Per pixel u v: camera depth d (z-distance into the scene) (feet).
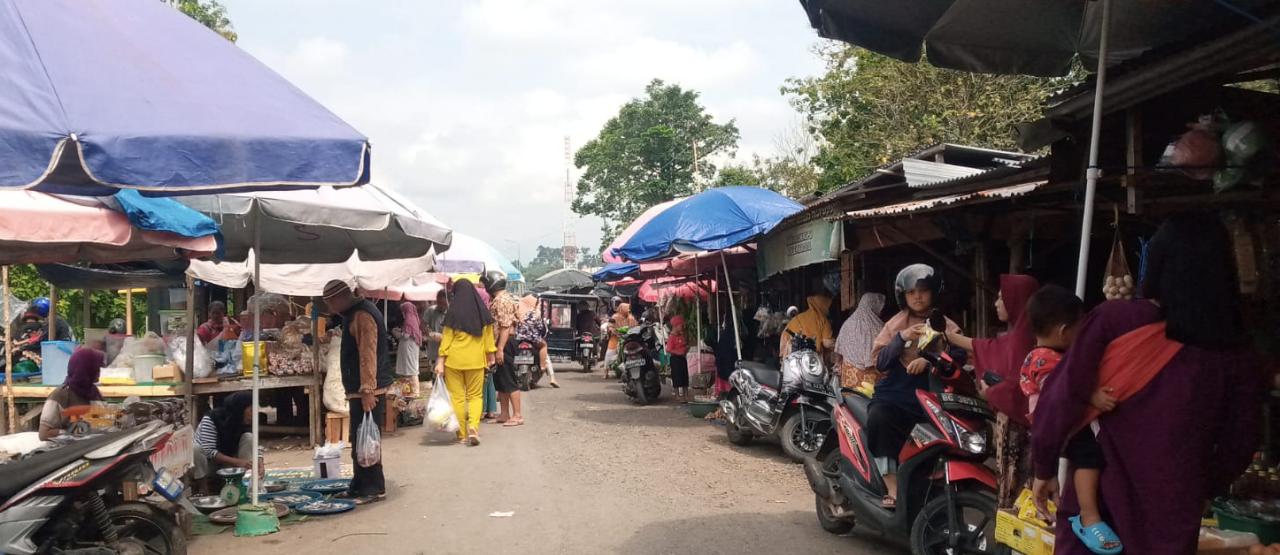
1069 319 11.71
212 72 15.08
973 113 55.93
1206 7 15.78
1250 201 14.28
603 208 138.72
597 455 32.53
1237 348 10.18
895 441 17.90
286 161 14.14
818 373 29.86
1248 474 15.03
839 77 65.21
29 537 15.17
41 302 37.68
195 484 24.94
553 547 20.21
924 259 33.42
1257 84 20.72
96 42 13.99
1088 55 18.10
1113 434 10.25
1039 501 11.18
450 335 34.96
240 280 42.65
